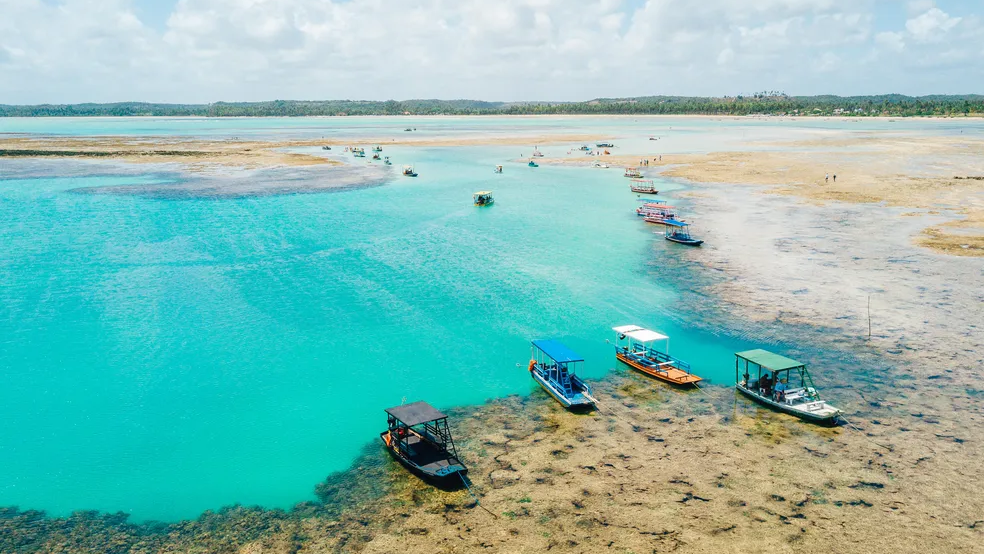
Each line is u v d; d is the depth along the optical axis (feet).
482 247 236.02
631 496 91.25
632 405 120.37
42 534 86.17
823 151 542.16
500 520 86.58
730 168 438.81
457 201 333.42
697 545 80.48
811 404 114.32
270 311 169.27
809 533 82.53
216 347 146.82
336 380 131.13
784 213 281.33
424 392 126.11
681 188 361.92
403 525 86.33
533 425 112.88
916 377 126.82
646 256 221.25
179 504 92.68
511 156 565.12
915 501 88.94
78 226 263.70
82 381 130.62
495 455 102.99
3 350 144.46
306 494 94.53
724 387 127.13
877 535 81.92
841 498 89.97
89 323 160.56
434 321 163.02
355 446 107.55
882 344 142.41
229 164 472.85
